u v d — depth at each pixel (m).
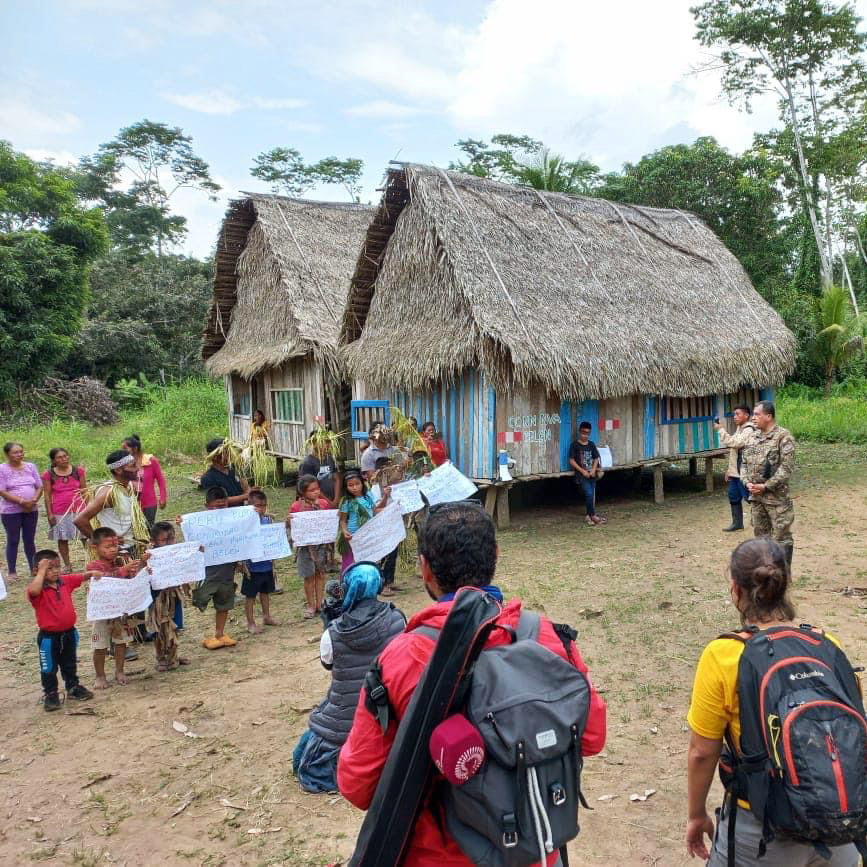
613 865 3.44
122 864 3.61
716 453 13.43
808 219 29.91
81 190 45.19
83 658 6.64
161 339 36.22
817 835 1.96
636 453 12.41
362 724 2.05
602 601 7.34
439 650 1.91
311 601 7.38
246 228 16.52
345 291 15.04
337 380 13.98
